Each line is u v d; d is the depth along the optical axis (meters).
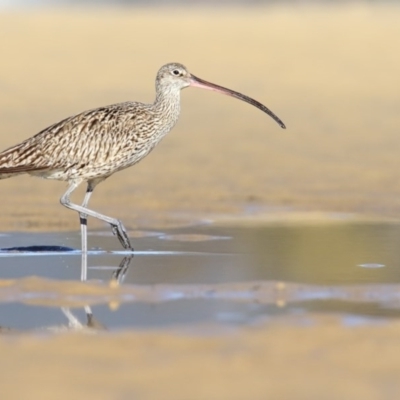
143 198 21.62
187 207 20.77
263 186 23.20
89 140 16.44
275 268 14.57
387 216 19.94
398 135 30.31
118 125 16.62
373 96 36.97
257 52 45.56
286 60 43.91
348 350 9.80
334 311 11.71
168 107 17.16
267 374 9.08
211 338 10.27
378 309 11.80
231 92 17.86
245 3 63.31
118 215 19.84
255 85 38.69
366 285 12.98
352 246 16.48
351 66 42.94
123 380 8.91
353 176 24.53
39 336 10.52
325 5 61.84
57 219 19.19
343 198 21.89
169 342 10.14
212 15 58.09
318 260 15.23
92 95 35.84
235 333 10.49
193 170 24.95
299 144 28.84
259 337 10.30
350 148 28.34
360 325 10.85
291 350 9.81
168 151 27.48
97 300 12.31
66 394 8.52
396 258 15.41
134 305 12.07
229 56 44.50
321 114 33.59
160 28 52.06
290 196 22.08
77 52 44.97
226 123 32.16
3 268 14.64
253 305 12.05
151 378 8.97
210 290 12.73
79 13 58.75
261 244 16.66
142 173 24.50
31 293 12.60
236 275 14.05
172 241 16.98
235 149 27.94
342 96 36.91
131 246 16.39
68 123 16.52
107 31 50.91
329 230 18.19
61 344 10.10
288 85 38.91
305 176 24.47
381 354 9.66
